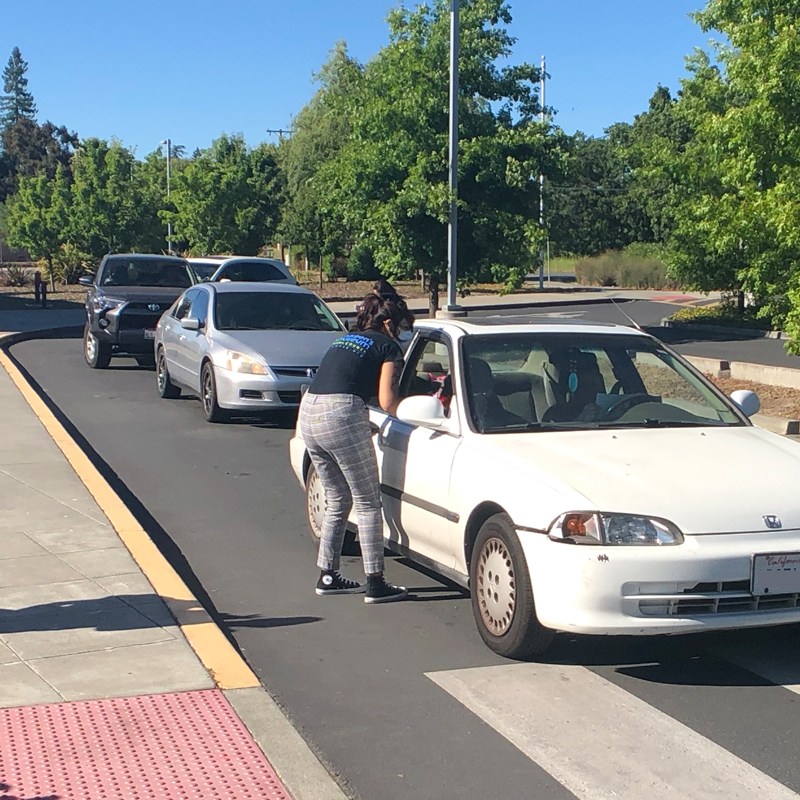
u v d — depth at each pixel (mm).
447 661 5316
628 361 6512
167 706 4625
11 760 4090
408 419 5906
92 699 4672
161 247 45656
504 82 23344
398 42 23297
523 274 23516
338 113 25406
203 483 9664
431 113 22828
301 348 12711
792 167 12297
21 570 6500
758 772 4113
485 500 5355
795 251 12148
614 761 4211
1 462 9680
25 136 130250
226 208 42625
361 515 6199
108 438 11914
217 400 12648
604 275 56375
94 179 43844
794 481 5238
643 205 66875
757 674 5145
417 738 4434
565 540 4816
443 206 22000
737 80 12992
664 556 4715
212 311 13531
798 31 12531
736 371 16734
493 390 6051
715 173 19500
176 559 7254
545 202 23953
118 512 7910
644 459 5387
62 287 42969
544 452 5457
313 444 6125
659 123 68250
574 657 5348
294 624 5914
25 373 17781
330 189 24672
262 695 4777
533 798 3920
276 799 3840
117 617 5707
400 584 6699
